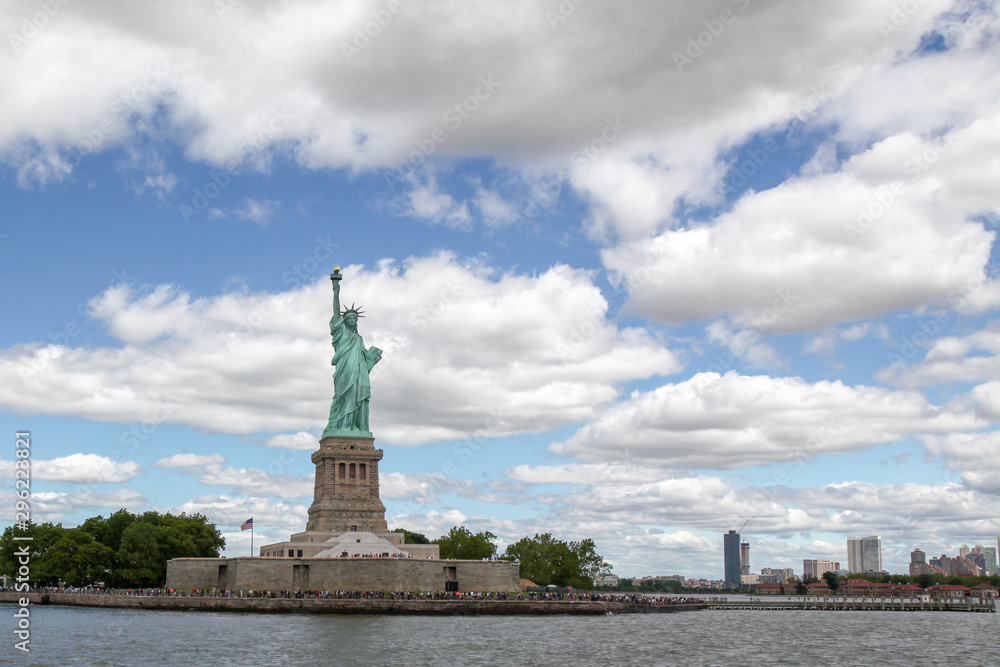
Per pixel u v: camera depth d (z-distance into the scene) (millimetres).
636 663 141625
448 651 148000
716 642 175375
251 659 136375
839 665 145500
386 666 132000
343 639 159875
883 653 162750
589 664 138625
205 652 142750
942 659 155125
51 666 129000
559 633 180500
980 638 195000
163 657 137625
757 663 146000
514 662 138750
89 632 167875
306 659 137125
